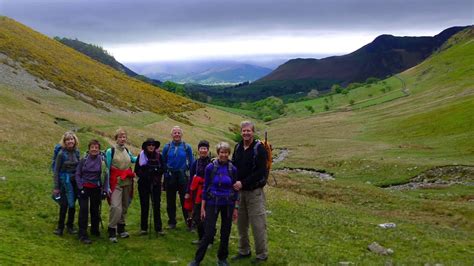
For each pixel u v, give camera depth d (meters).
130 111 80.25
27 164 27.00
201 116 113.44
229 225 12.88
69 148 14.49
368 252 16.83
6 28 96.69
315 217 23.34
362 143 83.69
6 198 17.61
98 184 14.46
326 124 141.75
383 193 37.75
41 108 53.88
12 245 12.39
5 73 65.69
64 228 15.30
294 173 57.47
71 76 85.12
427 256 16.80
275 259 14.10
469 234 24.08
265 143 13.65
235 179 12.88
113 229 14.60
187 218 16.34
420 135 81.31
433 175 46.91
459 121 78.62
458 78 190.75
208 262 13.34
